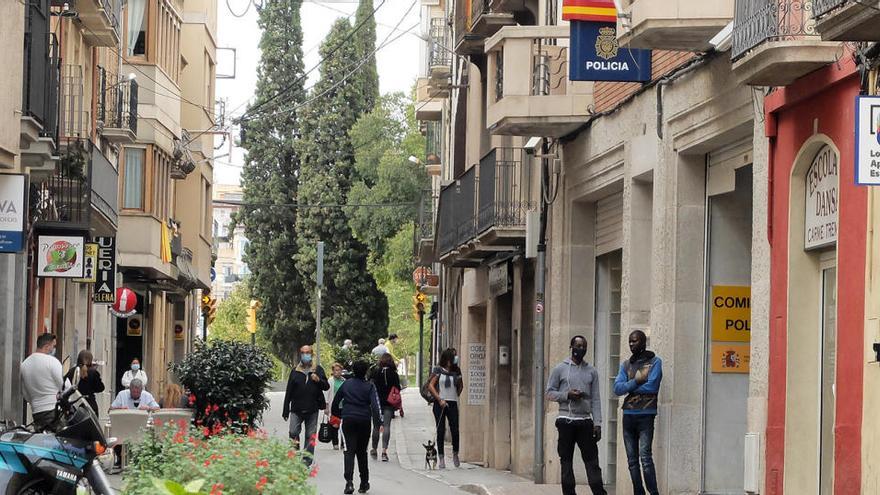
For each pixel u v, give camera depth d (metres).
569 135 24.53
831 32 13.09
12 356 23.89
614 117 22.23
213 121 58.69
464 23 32.19
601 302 24.75
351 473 23.48
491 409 32.00
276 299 89.94
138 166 43.25
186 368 26.25
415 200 70.56
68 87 30.75
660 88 19.83
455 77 42.34
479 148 33.31
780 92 15.95
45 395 21.20
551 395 20.11
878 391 13.62
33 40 21.61
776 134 16.28
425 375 86.06
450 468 30.53
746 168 18.86
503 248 29.09
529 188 27.52
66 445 13.34
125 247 43.03
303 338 89.81
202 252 57.31
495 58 24.70
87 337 36.50
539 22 27.38
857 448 14.09
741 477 19.20
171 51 46.72
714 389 19.31
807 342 15.87
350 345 68.56
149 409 26.38
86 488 13.71
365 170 72.00
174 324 57.06
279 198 90.00
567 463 20.12
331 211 86.81
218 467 13.31
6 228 19.38
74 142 26.41
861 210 14.13
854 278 14.27
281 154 90.12
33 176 24.02
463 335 36.97
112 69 38.56
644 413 18.94
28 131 21.44
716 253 19.34
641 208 21.48
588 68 20.48
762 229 16.66
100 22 31.77
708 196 19.42
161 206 44.91
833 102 14.83
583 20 20.42
